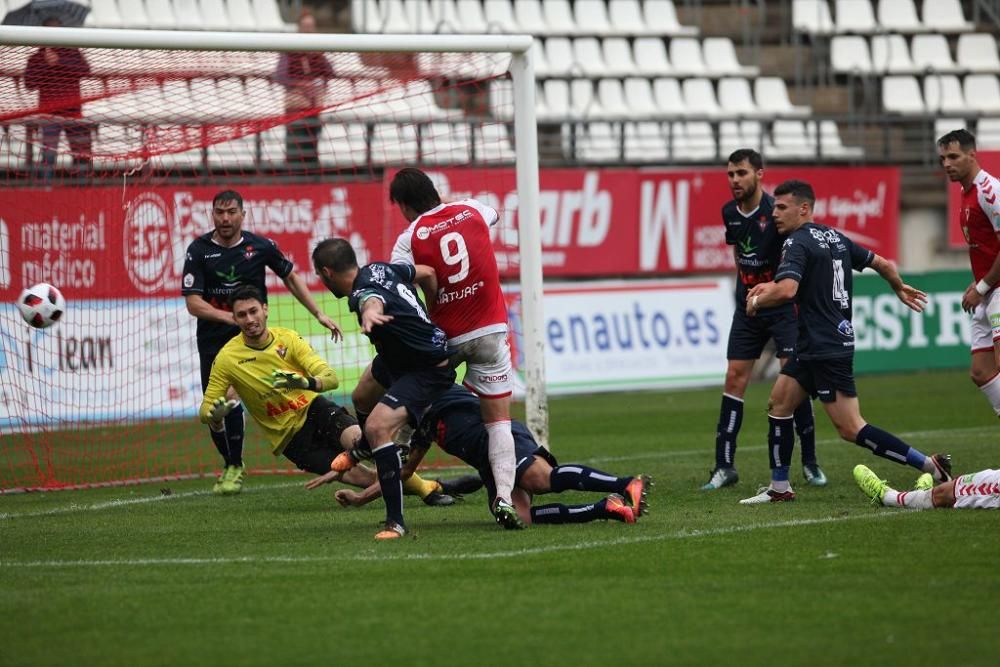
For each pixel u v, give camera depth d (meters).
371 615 19.70
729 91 79.31
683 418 53.06
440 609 20.00
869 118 74.56
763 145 74.62
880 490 29.53
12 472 41.53
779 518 28.09
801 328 30.39
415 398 26.55
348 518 30.11
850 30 84.19
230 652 17.84
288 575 22.86
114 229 51.25
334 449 33.84
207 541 26.98
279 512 31.56
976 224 33.75
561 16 80.75
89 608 20.59
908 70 83.00
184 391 53.44
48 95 42.34
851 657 17.03
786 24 84.50
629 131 75.69
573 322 62.72
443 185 58.28
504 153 66.75
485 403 27.22
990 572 21.83
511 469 27.09
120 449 46.75
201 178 55.53
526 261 38.25
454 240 26.91
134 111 51.97
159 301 52.66
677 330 65.50
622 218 65.31
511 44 38.12
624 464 39.22
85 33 35.25
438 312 27.20
